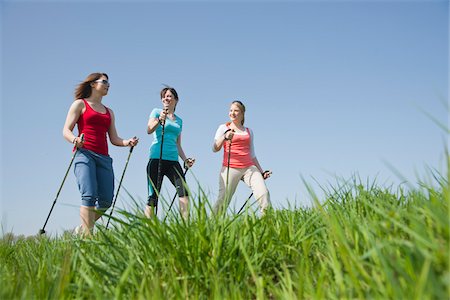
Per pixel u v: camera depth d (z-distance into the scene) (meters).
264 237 2.52
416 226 1.69
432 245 1.54
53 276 2.30
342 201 3.01
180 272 2.32
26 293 1.97
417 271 1.54
